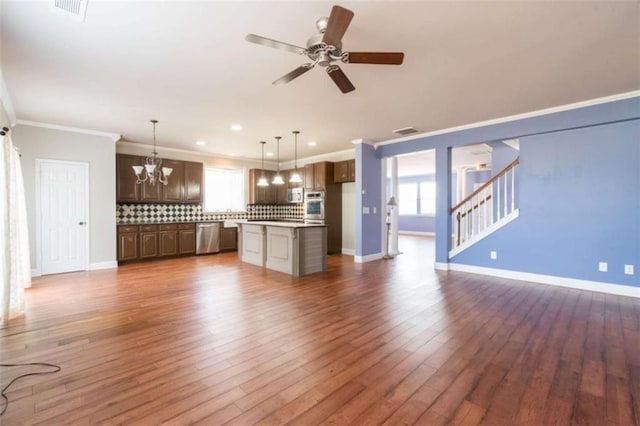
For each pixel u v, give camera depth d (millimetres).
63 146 4988
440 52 2594
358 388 1885
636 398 1764
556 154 4191
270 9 2020
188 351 2359
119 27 2209
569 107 3943
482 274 4961
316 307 3381
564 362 2170
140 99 3676
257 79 3111
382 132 5340
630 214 3701
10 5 1933
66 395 1811
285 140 5957
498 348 2391
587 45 2482
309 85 3256
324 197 7180
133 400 1767
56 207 4965
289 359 2240
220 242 7387
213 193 7680
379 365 2150
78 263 5195
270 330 2758
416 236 11578
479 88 3375
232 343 2500
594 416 1622
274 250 5391
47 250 4902
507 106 3996
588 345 2426
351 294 3875
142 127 4988
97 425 1561
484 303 3498
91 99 3672
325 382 1950
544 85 3309
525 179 4469
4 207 2998
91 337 2602
